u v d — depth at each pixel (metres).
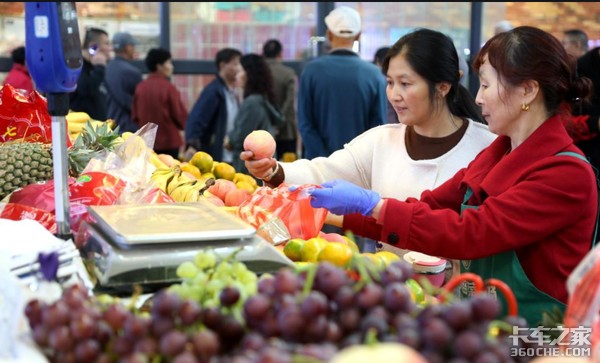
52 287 1.24
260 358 0.86
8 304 1.16
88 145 2.37
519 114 1.85
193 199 2.16
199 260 1.26
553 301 1.80
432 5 7.79
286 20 7.82
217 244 1.46
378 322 0.98
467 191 2.02
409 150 2.46
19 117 2.44
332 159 2.55
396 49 2.32
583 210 1.77
